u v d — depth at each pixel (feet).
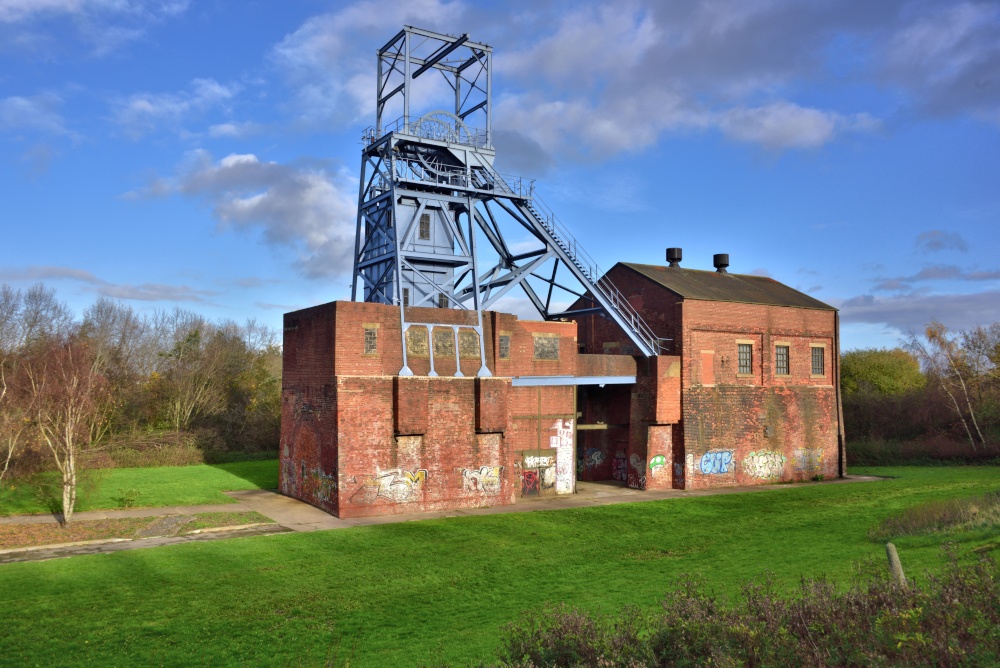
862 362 213.05
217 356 182.60
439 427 91.86
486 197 109.09
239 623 48.85
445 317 94.79
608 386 120.67
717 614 30.50
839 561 57.47
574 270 113.70
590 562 65.51
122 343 187.62
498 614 49.65
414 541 73.97
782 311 126.41
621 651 29.55
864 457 155.94
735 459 118.21
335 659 41.68
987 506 70.54
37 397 89.71
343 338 87.45
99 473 111.65
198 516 85.61
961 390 172.04
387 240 104.42
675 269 134.31
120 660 42.32
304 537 74.95
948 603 28.43
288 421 102.58
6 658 42.55
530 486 103.60
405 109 102.63
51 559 64.85
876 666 24.25
